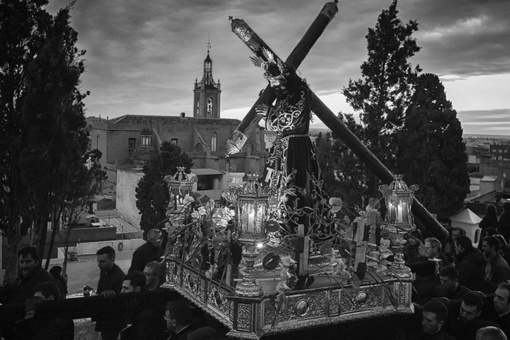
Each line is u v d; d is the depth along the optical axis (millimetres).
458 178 22719
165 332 5688
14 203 10961
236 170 59281
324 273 5027
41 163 10445
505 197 27562
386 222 5363
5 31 11094
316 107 6137
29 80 10859
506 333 5559
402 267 5141
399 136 16750
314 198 5598
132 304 5523
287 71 5488
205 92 84938
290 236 4938
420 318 5352
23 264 5945
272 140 5812
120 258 29219
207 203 5438
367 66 17391
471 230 18000
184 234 5852
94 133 65000
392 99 17234
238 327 4129
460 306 5480
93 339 6773
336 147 16891
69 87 11430
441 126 22703
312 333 4559
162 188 29828
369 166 6820
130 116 65125
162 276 6750
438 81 23062
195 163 59281
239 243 4188
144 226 30828
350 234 5250
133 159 53188
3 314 5125
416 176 17719
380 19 17438
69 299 5316
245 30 5383
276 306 4219
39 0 11562
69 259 26859
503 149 34188
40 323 5148
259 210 4039
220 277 4875
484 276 7188
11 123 11039
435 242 7445
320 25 5738
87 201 14227
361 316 4777
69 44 11906
